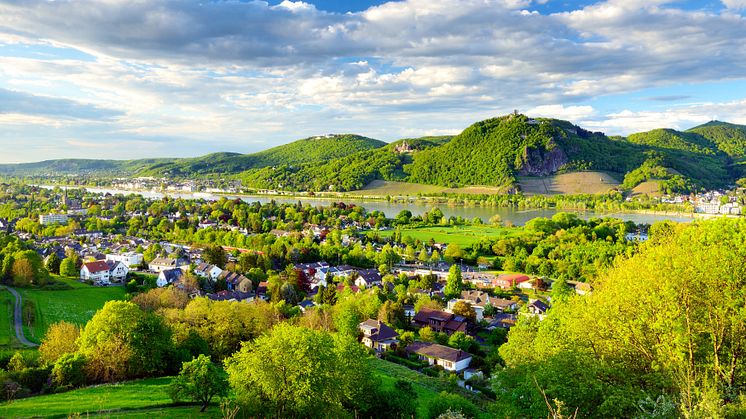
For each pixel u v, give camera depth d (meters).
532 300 126.50
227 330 79.12
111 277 148.38
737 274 33.09
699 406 22.92
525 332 54.53
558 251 182.88
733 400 28.64
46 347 68.88
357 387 47.91
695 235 38.41
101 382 61.16
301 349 41.78
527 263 174.00
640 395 29.55
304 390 39.91
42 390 56.91
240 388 42.16
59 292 120.06
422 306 118.25
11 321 94.75
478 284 156.88
